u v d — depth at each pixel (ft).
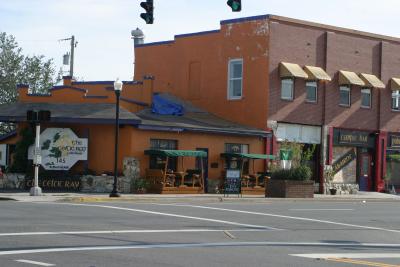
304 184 114.01
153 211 74.84
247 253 44.47
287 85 129.18
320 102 134.00
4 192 100.22
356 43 139.44
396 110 147.43
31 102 118.32
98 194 101.19
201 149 117.29
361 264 40.98
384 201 120.67
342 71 136.15
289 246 49.78
